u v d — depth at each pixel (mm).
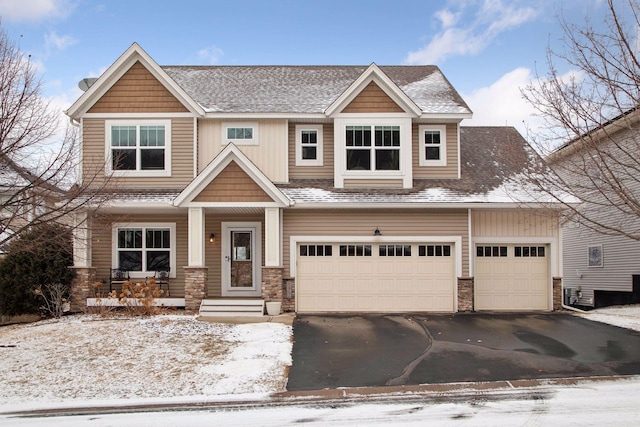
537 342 11383
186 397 8055
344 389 8398
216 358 10055
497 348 10875
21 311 14070
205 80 19000
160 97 16109
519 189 15711
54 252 14227
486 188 15906
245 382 8734
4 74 9922
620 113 10445
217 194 14664
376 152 16062
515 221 15859
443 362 9867
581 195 14703
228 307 14508
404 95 15805
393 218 15367
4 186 10117
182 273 15953
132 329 12180
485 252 15859
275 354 10336
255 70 20141
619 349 10750
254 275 16172
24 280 14016
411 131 16281
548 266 15859
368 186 15984
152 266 15984
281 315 14453
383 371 9344
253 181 14711
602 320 13977
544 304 15797
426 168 16594
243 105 16703
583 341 11461
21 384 8695
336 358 10156
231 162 14750
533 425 6742
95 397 8086
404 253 15430
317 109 16484
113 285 15680
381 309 15281
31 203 9852
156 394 8211
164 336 11602
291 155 16703
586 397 7906
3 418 7270
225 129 16531
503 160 17594
